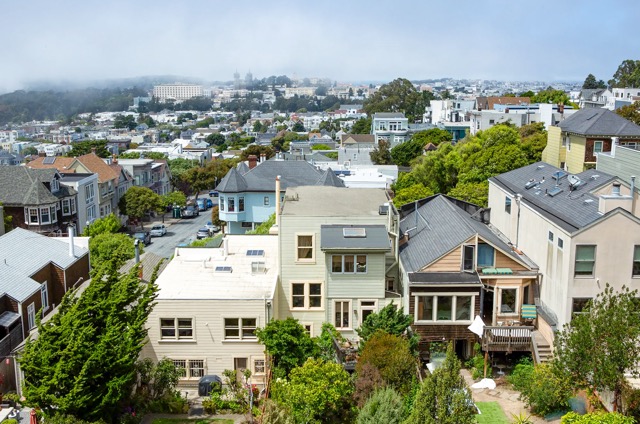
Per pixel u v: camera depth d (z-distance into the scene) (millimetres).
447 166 64500
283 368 30516
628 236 29094
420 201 45688
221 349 31953
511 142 66938
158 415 28359
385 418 23234
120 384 24391
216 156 155625
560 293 30047
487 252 32594
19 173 72938
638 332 23312
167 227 94312
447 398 20656
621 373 23625
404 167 95500
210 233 83188
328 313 33906
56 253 40562
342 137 142875
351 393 27328
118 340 24594
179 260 37656
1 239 39094
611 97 143500
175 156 143125
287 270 34375
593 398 26016
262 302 31516
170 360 30469
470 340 31734
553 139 59500
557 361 24906
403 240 38094
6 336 31344
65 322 24281
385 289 34969
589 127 52750
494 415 26656
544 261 32375
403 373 27297
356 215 34594
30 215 70312
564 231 29578
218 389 29891
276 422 24922
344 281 33562
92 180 83562
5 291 32938
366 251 33000
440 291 31391
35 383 23953
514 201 38125
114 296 25672
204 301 31469
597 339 23719
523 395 27484
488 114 101688
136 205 92188
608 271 29328
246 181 67750
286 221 33969
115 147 161625
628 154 41594
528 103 142875
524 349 30469
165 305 31531
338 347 31344
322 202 37781
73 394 23156
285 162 70062
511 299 32500
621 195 31297
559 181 37969
